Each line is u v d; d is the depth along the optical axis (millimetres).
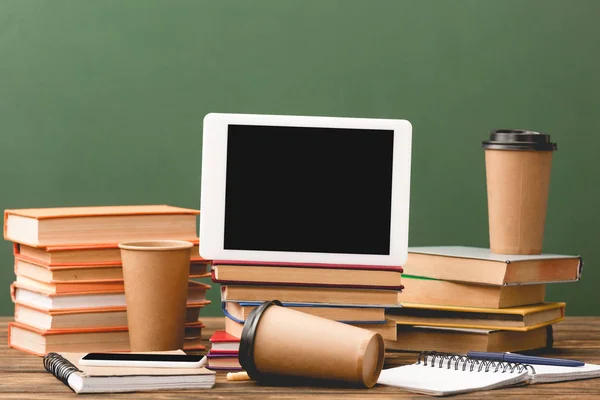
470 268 1593
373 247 1455
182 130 2557
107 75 2537
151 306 1440
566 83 2635
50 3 2516
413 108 2602
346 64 2582
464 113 2611
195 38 2553
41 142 2523
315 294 1431
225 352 1369
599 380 1358
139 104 2543
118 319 1529
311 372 1232
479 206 2621
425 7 2598
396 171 1471
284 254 1443
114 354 1332
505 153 1648
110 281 1522
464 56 2609
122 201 2545
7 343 1640
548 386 1308
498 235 1669
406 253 1453
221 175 1455
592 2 2633
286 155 1467
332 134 1474
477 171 2619
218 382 1297
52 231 1503
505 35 2615
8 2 2504
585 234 2652
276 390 1252
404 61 2596
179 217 1586
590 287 2660
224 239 1444
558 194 2650
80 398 1200
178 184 2559
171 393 1229
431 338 1593
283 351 1231
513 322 1559
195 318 1574
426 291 1648
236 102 2564
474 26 2609
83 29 2527
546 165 1661
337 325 1245
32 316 1545
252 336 1239
